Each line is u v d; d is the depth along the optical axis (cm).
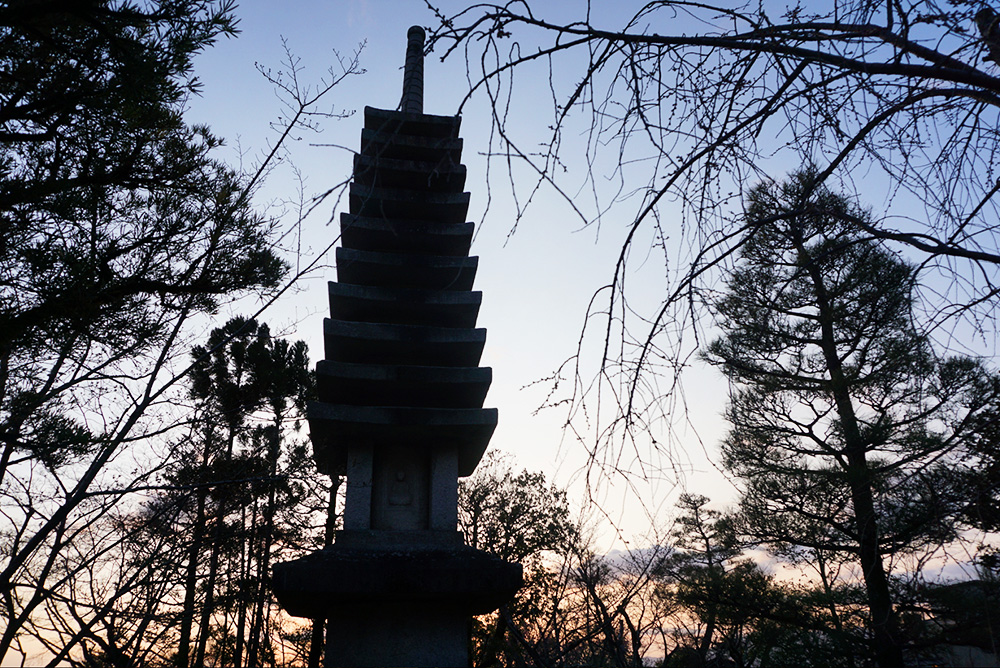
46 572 405
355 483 783
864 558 1035
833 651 1123
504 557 1394
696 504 1337
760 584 1275
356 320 874
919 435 845
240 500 862
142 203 632
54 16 563
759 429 1317
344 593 671
